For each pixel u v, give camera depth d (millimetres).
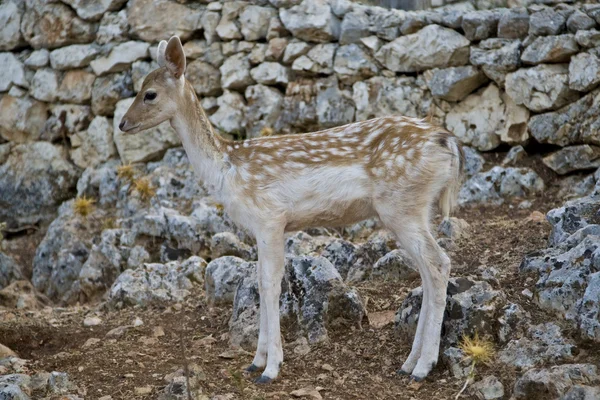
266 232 7883
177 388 7398
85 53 15117
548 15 12133
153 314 10102
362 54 13281
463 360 7559
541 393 6898
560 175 12070
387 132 7871
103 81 15039
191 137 8203
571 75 11797
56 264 12922
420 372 7586
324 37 13555
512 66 12297
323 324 8586
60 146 15508
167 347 8914
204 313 9852
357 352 8250
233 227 11859
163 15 14578
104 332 9617
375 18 13281
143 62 14742
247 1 14148
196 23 14430
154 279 10773
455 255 9844
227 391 7594
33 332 9523
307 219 8023
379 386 7578
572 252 8250
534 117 12211
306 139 8102
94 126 15117
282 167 7930
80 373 8234
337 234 11875
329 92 13422
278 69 13758
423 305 7754
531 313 8047
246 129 13953
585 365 7062
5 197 15586
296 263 8992
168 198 13539
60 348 9297
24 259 14641
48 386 7793
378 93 13117
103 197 14344
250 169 7977
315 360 8195
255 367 8055
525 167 12203
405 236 7723
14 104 15688
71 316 10508
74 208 13445
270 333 7805
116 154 15078
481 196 11992
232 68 14086
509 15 12398
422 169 7633
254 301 8992
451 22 12852
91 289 12094
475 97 12797
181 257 11844
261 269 7910
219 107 14188
